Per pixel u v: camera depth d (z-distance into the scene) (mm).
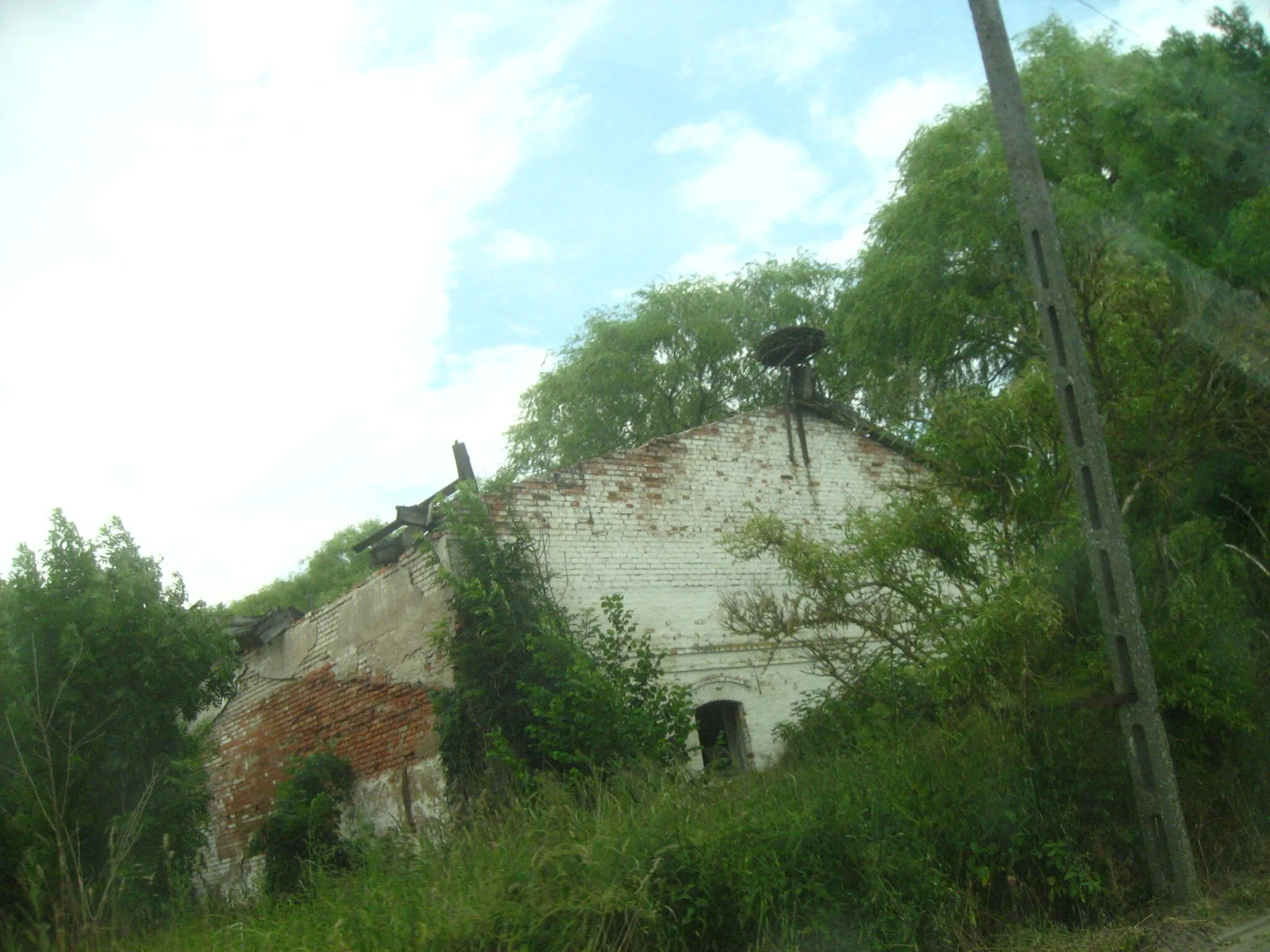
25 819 9367
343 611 15688
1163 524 9586
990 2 9062
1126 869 8234
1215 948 7094
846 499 17078
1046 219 8719
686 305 29484
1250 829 9031
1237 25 11789
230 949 6578
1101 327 9727
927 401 10742
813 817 7680
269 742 16938
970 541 9938
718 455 16109
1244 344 9328
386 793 13992
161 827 10789
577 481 14625
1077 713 8625
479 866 6938
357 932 6148
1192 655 8969
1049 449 9977
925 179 20703
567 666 12273
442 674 13344
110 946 8180
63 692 10234
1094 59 16375
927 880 7488
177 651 11258
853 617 10102
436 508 13312
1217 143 11289
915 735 9039
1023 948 7344
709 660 14758
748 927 7160
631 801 8219
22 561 10750
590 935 6348
